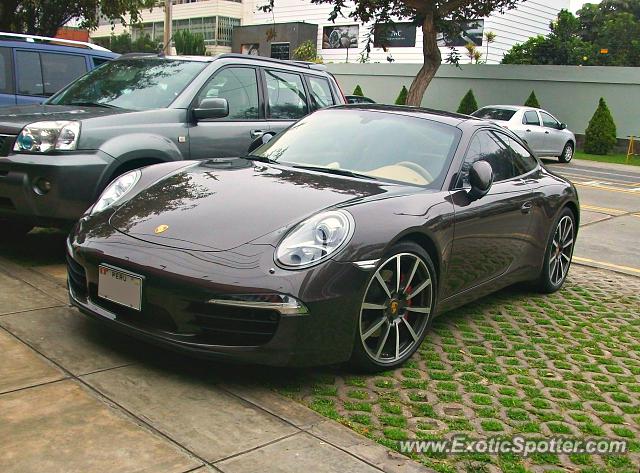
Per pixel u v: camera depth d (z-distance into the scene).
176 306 3.19
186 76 5.88
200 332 3.20
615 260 7.45
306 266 3.18
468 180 4.30
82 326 3.90
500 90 26.75
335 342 3.29
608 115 23.69
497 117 18.73
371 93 29.98
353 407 3.21
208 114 5.49
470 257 4.28
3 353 3.44
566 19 34.94
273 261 3.18
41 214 4.85
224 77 6.05
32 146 4.84
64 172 4.78
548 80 25.66
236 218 3.48
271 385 3.35
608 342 4.54
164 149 5.32
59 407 2.93
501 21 35.38
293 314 3.10
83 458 2.55
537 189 5.19
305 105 6.75
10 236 5.96
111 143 5.04
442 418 3.18
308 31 41.12
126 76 6.11
